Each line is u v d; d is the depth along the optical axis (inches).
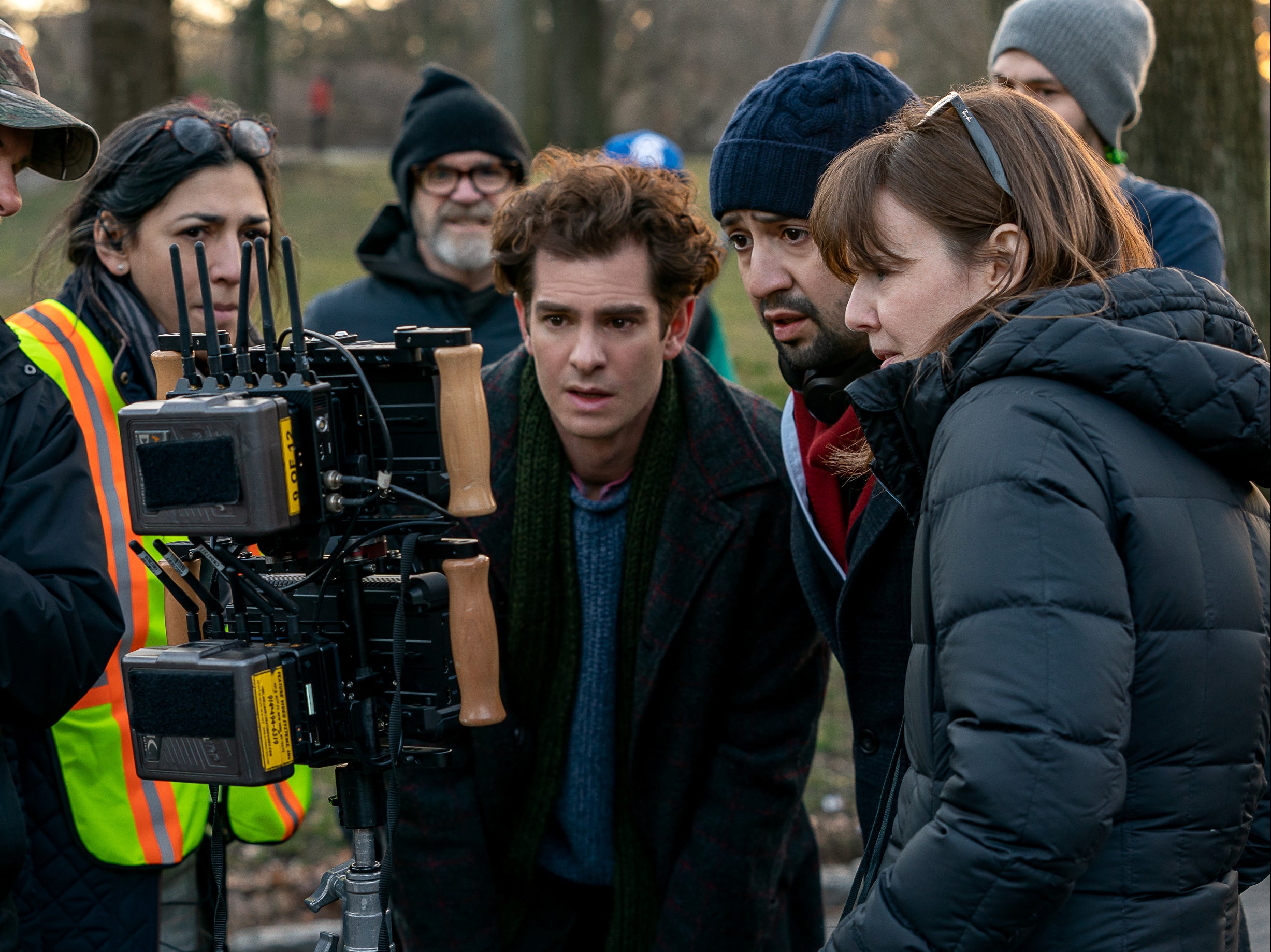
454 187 135.9
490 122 135.7
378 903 63.9
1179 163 163.3
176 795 82.6
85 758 79.7
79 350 83.5
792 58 1048.8
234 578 62.1
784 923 90.3
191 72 1064.8
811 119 72.5
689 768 83.1
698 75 1099.3
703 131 1132.5
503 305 140.4
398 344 61.5
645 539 80.9
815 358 75.8
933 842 50.6
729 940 83.0
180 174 85.3
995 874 48.6
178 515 57.6
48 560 66.0
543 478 81.1
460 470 61.5
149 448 57.4
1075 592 49.3
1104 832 48.6
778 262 75.0
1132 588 51.5
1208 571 52.4
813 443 76.4
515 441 82.4
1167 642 51.5
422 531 62.6
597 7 677.9
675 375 83.6
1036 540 49.9
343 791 65.6
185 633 67.7
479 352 61.8
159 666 59.3
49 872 79.5
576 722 84.1
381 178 755.4
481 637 63.0
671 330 79.6
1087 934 51.9
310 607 62.9
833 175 61.0
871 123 73.1
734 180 74.2
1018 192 57.3
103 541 69.6
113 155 86.4
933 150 58.3
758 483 80.9
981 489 51.4
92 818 79.9
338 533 62.3
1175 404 51.9
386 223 143.6
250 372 60.1
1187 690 51.8
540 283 75.0
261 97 906.7
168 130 85.9
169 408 57.1
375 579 63.6
